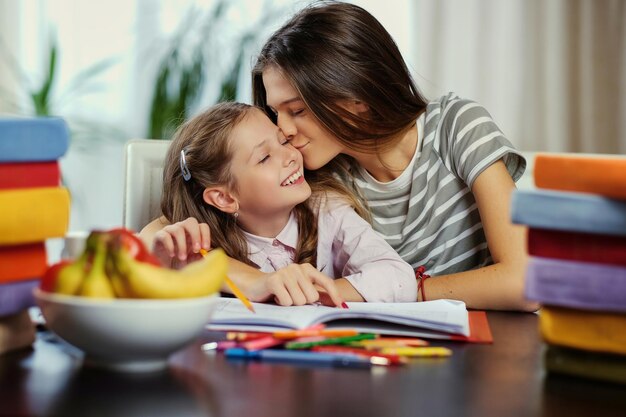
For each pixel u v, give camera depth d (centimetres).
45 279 68
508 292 123
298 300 103
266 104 148
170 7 311
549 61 306
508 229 133
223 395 59
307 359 70
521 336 88
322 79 132
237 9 312
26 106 306
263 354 71
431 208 151
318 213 147
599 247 63
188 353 73
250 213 141
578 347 64
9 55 303
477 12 306
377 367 69
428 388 62
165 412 54
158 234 123
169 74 303
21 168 68
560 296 64
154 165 160
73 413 54
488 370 69
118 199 314
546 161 65
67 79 310
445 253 152
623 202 62
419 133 150
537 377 66
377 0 308
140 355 64
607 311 63
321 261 146
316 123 135
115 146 313
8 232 66
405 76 143
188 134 144
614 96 302
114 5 310
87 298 64
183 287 64
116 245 64
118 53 311
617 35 301
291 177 137
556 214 63
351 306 102
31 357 70
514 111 308
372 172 153
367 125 136
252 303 101
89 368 66
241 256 143
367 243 140
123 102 312
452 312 92
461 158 143
